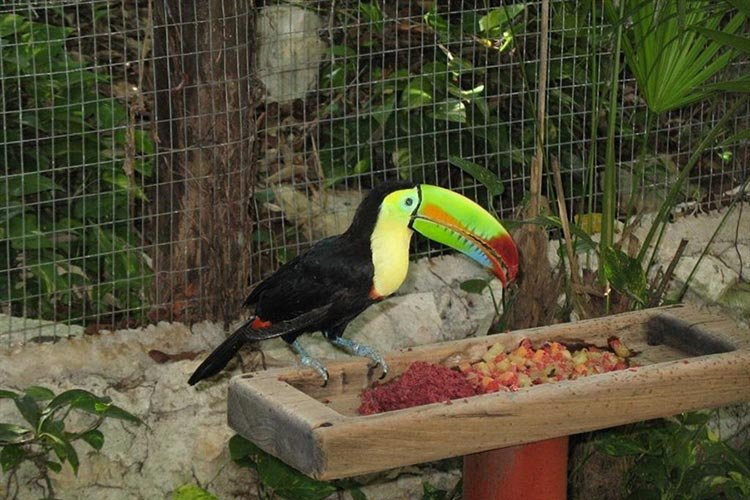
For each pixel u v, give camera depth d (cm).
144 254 686
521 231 648
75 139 696
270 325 548
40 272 650
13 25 668
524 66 696
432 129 726
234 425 510
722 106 771
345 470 459
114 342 646
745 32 732
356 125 709
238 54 636
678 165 776
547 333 562
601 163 768
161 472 641
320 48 734
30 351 630
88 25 768
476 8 741
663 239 771
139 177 714
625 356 560
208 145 640
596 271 680
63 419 594
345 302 541
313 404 479
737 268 779
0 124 683
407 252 542
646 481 684
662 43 611
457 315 712
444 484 704
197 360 652
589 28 712
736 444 767
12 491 613
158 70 634
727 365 518
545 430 491
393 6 751
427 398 497
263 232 707
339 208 731
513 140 743
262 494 658
